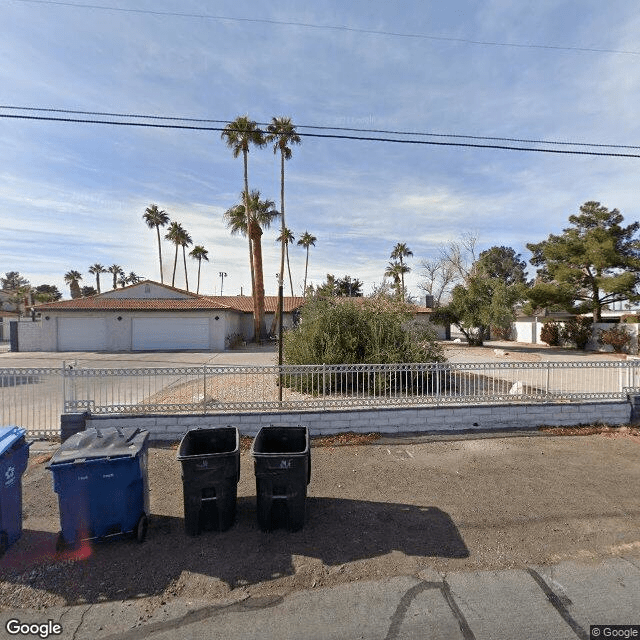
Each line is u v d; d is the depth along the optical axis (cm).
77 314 2402
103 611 298
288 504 400
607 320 2988
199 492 394
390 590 317
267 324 3375
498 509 445
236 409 710
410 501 467
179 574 338
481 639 268
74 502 370
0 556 362
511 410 749
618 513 436
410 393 858
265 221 2989
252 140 2891
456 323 2755
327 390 866
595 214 2527
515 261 5984
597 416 772
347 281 4984
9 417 819
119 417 671
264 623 285
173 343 2445
